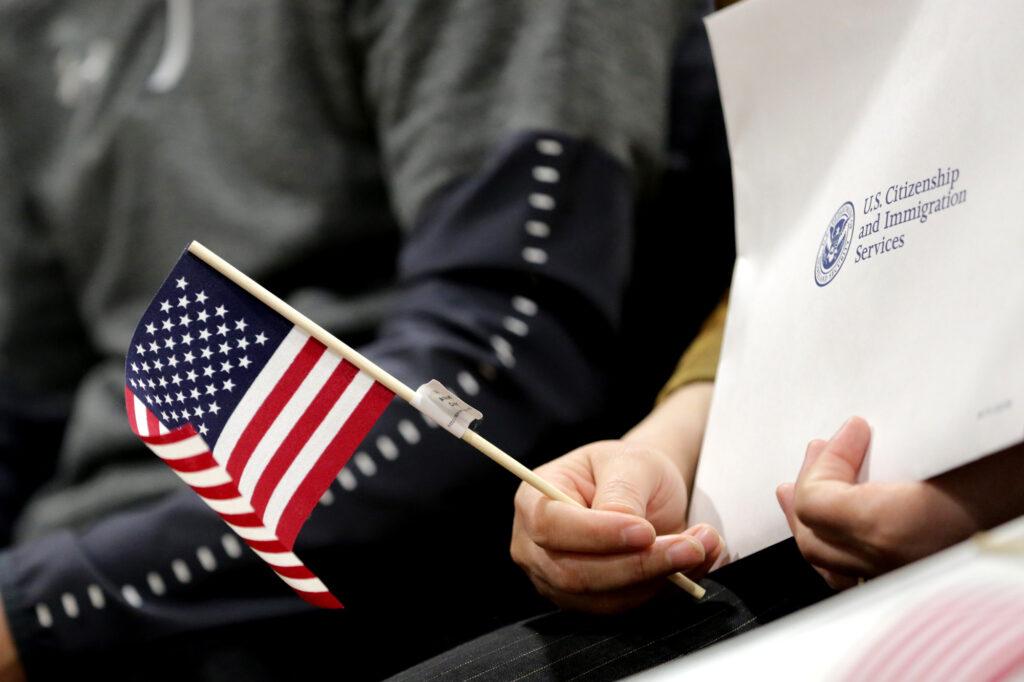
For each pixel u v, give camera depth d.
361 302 3.12
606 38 2.80
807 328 1.64
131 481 3.26
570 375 2.65
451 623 2.70
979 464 1.37
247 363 1.69
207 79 3.29
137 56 3.48
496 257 2.65
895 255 1.50
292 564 1.68
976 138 1.43
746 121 1.85
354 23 3.10
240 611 2.59
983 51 1.46
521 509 1.71
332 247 3.16
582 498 1.78
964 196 1.43
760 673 0.95
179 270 1.68
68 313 3.88
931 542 1.35
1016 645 0.88
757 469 1.70
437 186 2.81
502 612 2.71
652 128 2.83
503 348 2.60
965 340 1.36
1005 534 0.99
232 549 2.59
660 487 1.81
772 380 1.71
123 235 3.46
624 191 2.72
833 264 1.62
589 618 1.71
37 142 3.77
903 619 0.94
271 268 3.18
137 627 2.57
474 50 2.85
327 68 3.13
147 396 1.73
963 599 0.94
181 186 3.32
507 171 2.72
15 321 3.82
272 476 1.68
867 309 1.52
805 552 1.49
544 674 1.55
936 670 0.90
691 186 3.00
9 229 3.79
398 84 2.96
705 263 2.97
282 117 3.17
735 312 1.87
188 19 3.35
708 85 3.07
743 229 1.89
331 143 3.17
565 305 2.67
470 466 2.58
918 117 1.52
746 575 1.82
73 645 2.58
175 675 2.62
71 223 3.56
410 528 2.60
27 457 3.85
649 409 2.93
